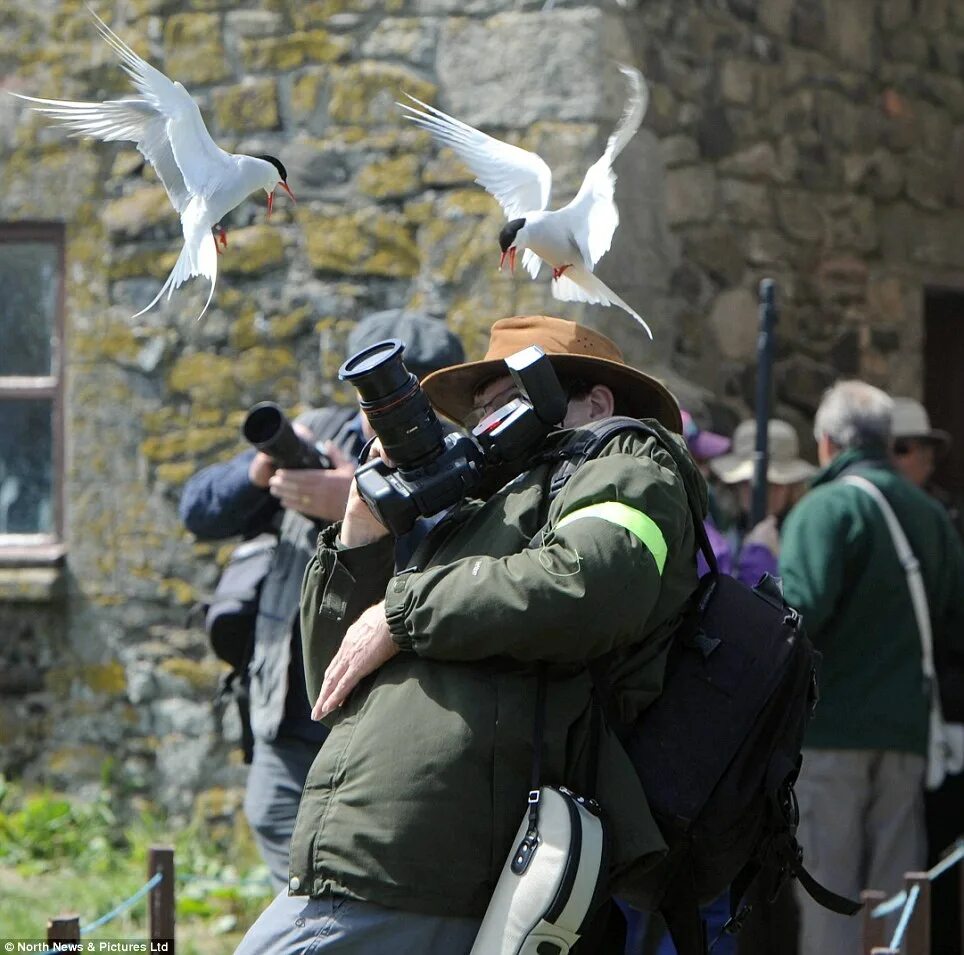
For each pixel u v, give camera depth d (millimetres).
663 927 7875
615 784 5465
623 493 5441
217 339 14242
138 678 14398
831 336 15508
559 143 13258
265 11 14133
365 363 5734
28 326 15031
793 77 15281
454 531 5961
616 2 13375
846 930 10562
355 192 13914
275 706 8680
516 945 5195
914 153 16500
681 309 14086
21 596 14484
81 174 14586
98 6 14539
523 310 13391
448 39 13672
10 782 14625
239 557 9539
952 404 17703
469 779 5402
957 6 17141
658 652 5711
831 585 10391
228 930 12016
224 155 5699
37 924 11625
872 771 10672
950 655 11289
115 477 14500
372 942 5422
